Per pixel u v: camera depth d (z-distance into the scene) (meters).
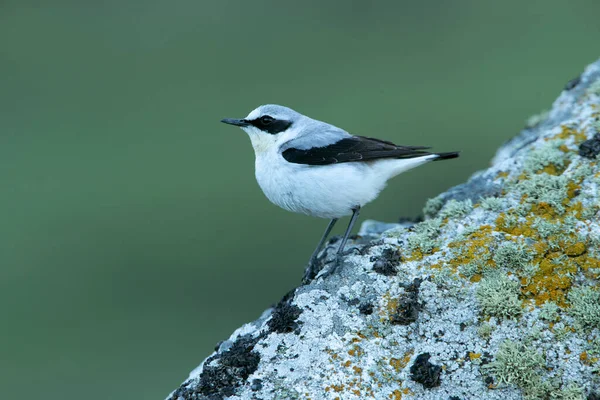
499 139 26.56
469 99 28.95
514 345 8.77
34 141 29.50
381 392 8.70
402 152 11.80
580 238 9.67
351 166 11.59
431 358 8.91
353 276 9.87
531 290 9.27
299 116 12.33
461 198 11.26
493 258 9.64
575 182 10.55
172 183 26.95
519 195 10.67
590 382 8.52
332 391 8.71
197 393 8.90
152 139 29.88
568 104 13.48
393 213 22.94
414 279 9.62
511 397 8.62
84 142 29.88
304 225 23.94
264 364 9.02
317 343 9.15
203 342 20.44
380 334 9.16
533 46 32.28
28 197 26.67
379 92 30.70
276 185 11.76
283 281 22.36
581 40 31.81
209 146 29.14
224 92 32.75
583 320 8.86
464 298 9.31
